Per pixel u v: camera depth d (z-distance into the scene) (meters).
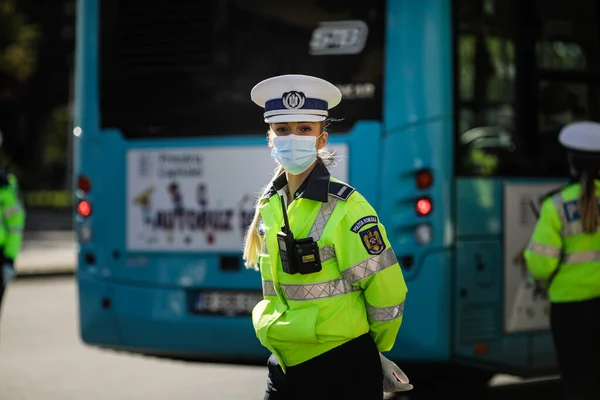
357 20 16.67
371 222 9.22
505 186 17.00
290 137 9.25
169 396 19.78
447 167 16.09
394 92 16.33
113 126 18.47
